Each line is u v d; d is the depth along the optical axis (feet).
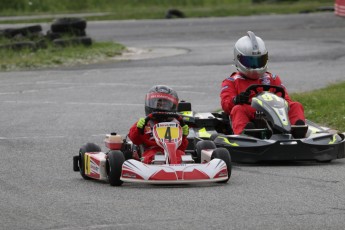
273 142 111.96
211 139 118.73
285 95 125.80
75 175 108.06
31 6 587.68
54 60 284.61
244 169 110.52
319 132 119.24
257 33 371.56
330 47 302.66
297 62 259.60
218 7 560.20
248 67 127.03
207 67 256.52
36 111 178.60
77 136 145.59
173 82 224.12
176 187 95.61
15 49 302.66
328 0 566.36
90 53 300.61
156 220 77.30
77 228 74.84
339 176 102.47
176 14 492.95
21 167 114.83
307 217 77.51
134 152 105.40
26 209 83.92
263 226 74.23
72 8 599.57
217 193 90.79
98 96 201.57
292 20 432.66
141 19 488.02
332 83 202.39
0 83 233.55
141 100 193.36
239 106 121.60
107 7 597.93
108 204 85.51
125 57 294.87
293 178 101.40
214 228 73.67
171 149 99.35
